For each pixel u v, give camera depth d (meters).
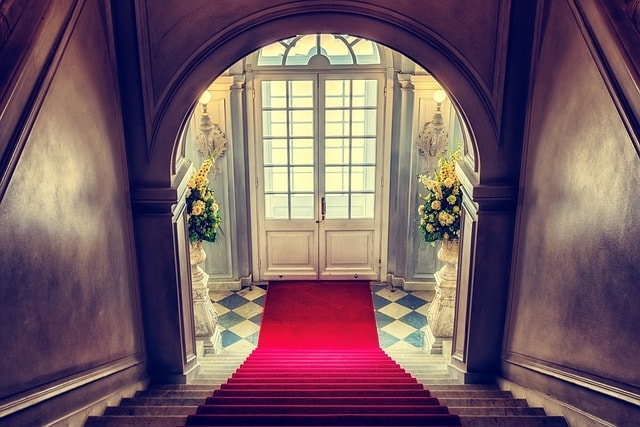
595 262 3.04
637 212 2.62
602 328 2.97
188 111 4.16
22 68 2.62
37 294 2.86
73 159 3.28
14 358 2.64
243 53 4.09
